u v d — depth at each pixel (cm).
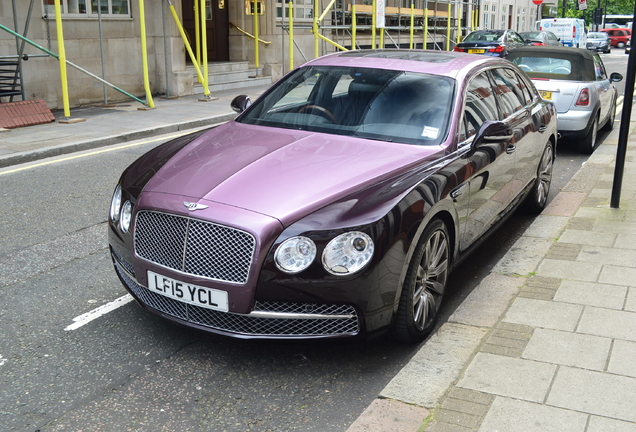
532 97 623
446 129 429
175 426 303
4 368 351
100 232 583
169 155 414
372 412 305
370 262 329
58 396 326
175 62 1547
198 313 346
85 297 445
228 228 328
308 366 358
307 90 487
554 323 386
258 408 319
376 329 345
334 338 337
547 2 4722
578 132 917
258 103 499
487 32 2452
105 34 1423
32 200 682
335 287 325
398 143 420
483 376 327
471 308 416
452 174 398
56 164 863
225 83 1694
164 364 358
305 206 334
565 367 336
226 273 329
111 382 339
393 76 473
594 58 992
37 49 1287
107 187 740
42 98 1310
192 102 1454
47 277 479
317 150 402
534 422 289
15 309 424
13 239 560
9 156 859
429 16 2822
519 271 478
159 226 348
